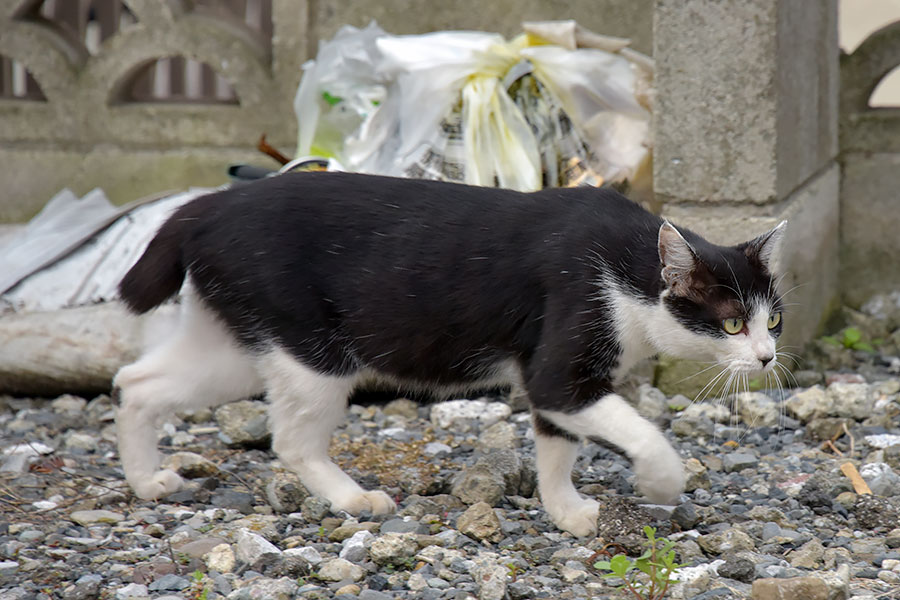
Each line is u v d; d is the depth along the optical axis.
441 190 5.73
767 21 7.60
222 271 5.74
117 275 8.48
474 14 10.08
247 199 5.78
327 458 6.04
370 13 10.16
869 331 9.59
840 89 9.89
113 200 10.70
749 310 5.31
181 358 6.00
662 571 5.00
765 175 7.82
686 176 8.01
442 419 7.51
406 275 5.58
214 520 5.84
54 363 8.13
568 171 8.34
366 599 4.74
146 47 10.41
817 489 6.06
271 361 5.80
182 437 7.38
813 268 9.05
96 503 6.08
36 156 10.73
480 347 5.66
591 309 5.37
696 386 8.01
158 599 4.74
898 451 6.58
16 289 8.59
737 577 4.98
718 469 6.69
